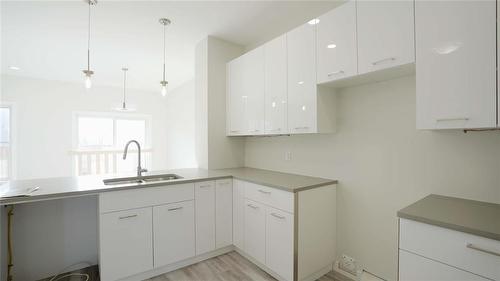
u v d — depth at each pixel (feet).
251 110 8.71
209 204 7.88
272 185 6.65
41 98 15.30
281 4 7.36
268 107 7.93
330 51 5.97
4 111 14.47
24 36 9.32
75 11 7.55
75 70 13.79
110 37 9.53
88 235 7.07
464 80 3.85
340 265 7.08
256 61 8.46
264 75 8.10
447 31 4.04
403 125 5.82
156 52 11.24
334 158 7.29
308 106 6.61
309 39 6.52
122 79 15.94
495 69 3.57
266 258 6.93
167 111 20.12
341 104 7.07
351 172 6.86
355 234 6.77
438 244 3.66
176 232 7.18
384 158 6.16
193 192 7.52
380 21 4.97
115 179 7.65
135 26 8.66
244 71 9.07
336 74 5.84
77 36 9.39
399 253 4.13
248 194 7.64
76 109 16.44
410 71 5.21
